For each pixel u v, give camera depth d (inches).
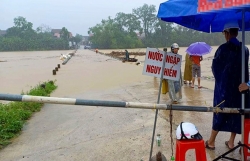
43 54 2210.9
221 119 153.9
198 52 373.1
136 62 1005.2
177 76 143.3
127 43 3280.0
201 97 334.6
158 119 239.8
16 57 1785.2
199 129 209.0
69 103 128.6
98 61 1179.9
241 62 143.9
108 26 3356.3
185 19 150.2
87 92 409.7
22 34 3518.7
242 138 137.1
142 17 3467.0
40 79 613.3
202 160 131.4
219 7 98.7
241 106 136.6
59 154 172.7
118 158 162.9
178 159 132.7
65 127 228.2
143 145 180.2
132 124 227.8
